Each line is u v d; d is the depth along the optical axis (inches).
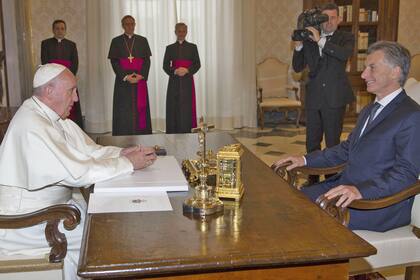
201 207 68.7
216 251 56.9
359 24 302.4
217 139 124.2
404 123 92.4
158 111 309.3
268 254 56.4
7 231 86.2
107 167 83.7
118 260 54.6
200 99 314.0
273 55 326.6
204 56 310.0
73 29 297.1
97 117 299.7
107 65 298.2
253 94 318.7
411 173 89.6
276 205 73.2
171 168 90.0
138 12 296.4
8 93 246.7
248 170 94.3
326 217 68.2
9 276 79.6
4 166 86.6
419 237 90.2
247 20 311.3
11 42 249.6
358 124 104.6
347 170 101.7
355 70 305.4
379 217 91.7
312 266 58.4
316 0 298.0
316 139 178.7
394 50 94.4
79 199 102.5
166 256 55.6
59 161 84.0
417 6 327.0
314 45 171.8
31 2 287.7
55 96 92.0
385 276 116.5
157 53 302.2
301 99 318.7
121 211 69.7
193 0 302.8
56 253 79.7
